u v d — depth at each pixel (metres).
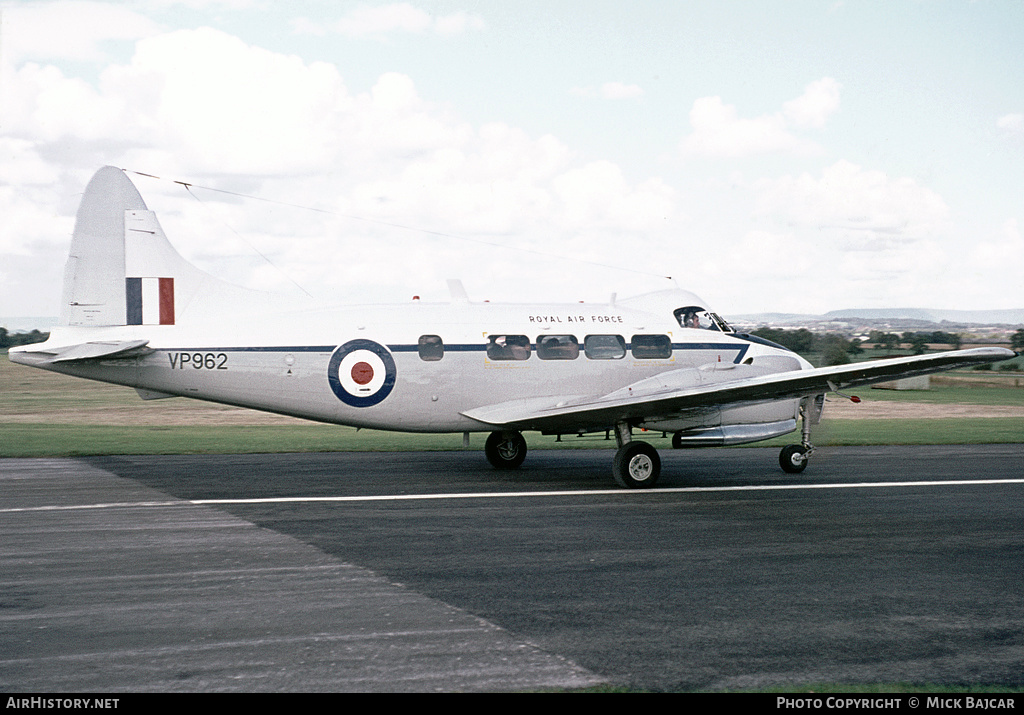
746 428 14.90
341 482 14.01
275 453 17.92
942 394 42.16
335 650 6.32
